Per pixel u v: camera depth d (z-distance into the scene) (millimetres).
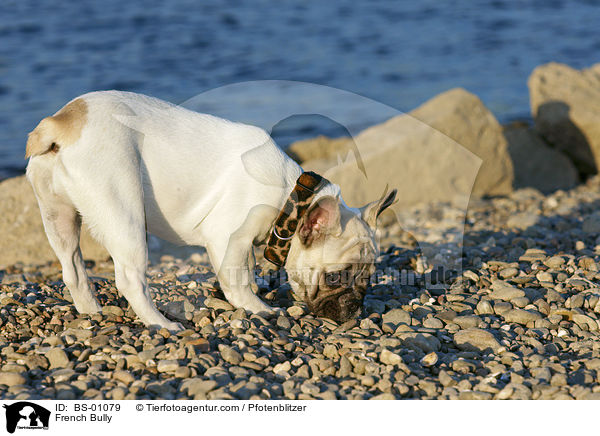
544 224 9586
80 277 5707
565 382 4676
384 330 5570
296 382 4637
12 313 5797
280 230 5488
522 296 6281
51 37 24109
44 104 16688
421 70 21812
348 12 31047
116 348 5012
